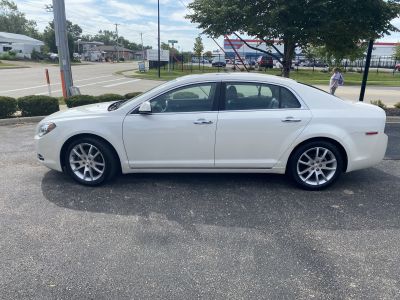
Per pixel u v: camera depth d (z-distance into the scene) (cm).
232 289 267
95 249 318
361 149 450
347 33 909
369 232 355
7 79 2491
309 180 461
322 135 439
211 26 914
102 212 392
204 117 438
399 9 859
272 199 433
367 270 292
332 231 356
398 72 4341
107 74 3388
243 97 446
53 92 1697
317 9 806
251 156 450
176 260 304
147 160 454
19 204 408
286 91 449
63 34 1121
